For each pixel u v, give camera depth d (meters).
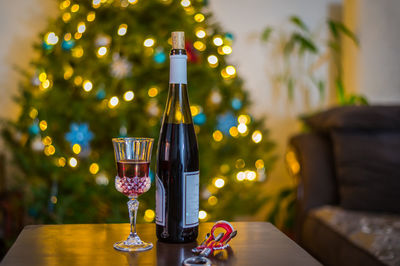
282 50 2.83
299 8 2.85
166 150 1.13
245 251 1.10
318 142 2.07
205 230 1.23
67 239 1.16
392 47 2.62
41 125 2.03
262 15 2.83
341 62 2.85
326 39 2.86
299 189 1.99
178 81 1.14
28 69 2.62
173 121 1.13
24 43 2.62
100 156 2.05
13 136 2.46
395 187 1.81
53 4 2.64
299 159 2.05
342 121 1.89
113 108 1.99
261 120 2.39
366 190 1.82
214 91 2.13
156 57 1.98
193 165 1.13
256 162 2.21
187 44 2.05
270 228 1.25
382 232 1.60
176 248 1.10
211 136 2.09
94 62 2.03
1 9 2.61
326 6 2.86
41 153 2.11
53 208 2.03
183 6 2.08
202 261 1.03
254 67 2.83
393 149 1.84
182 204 1.12
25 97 2.21
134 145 1.09
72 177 1.96
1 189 2.36
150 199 1.98
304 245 1.88
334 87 2.86
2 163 2.42
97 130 2.07
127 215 2.01
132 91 2.03
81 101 2.05
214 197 2.11
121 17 2.01
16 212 2.30
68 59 2.08
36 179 2.12
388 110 1.91
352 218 1.75
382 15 2.62
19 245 1.12
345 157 1.87
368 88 2.64
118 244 1.11
